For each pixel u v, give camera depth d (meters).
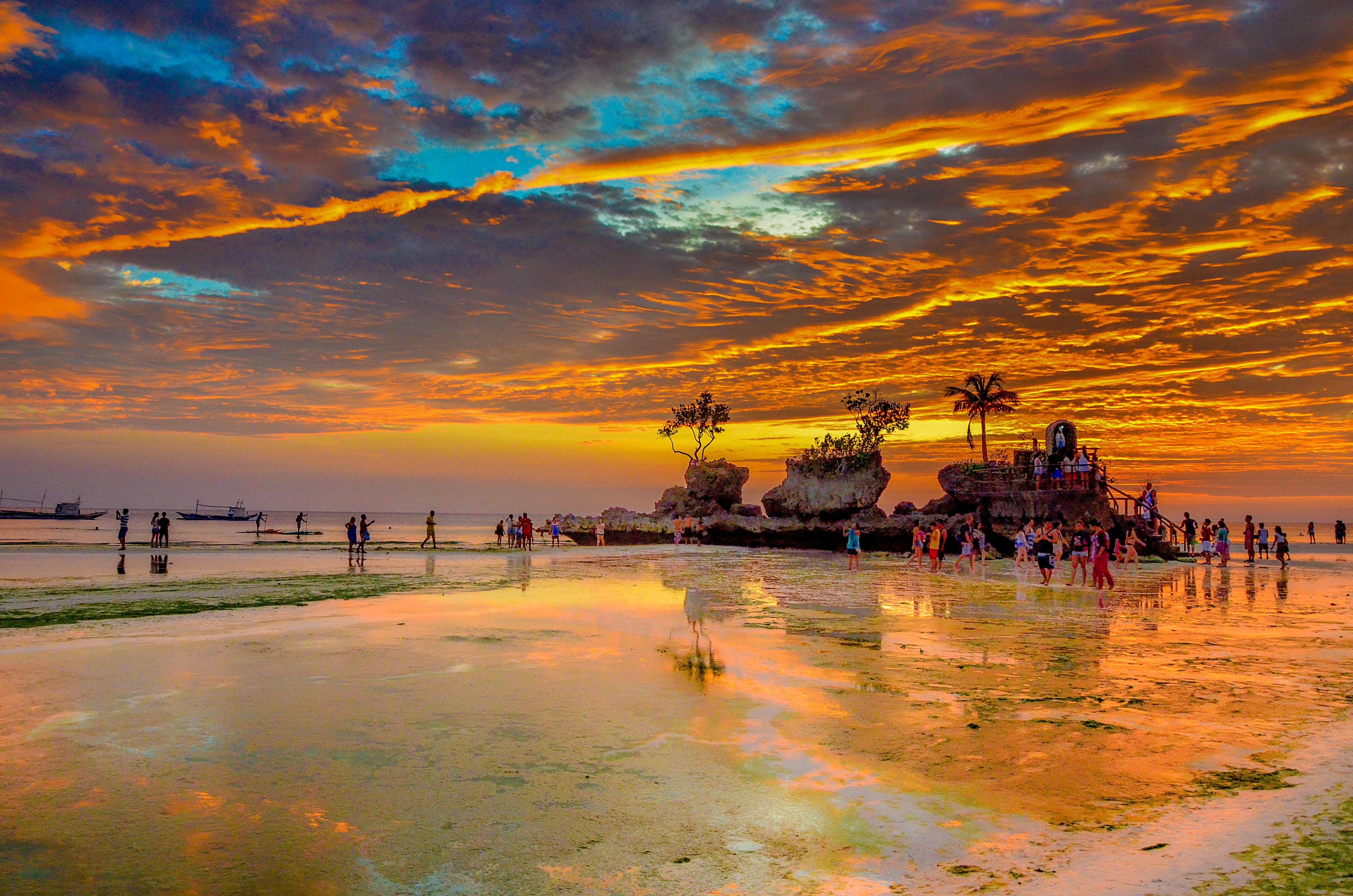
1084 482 44.47
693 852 5.87
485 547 51.91
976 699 10.61
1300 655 13.91
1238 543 75.81
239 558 37.75
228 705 10.15
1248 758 7.99
